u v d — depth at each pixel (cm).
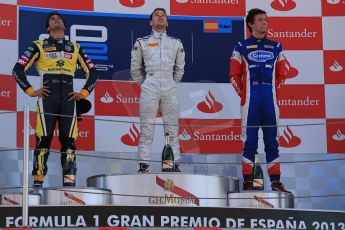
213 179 1326
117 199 1309
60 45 1427
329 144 1659
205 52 1698
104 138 1627
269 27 1712
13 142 1583
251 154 1430
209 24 1708
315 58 1702
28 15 1644
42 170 1373
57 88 1404
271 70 1447
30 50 1414
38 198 1264
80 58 1441
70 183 1317
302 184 1627
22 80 1391
